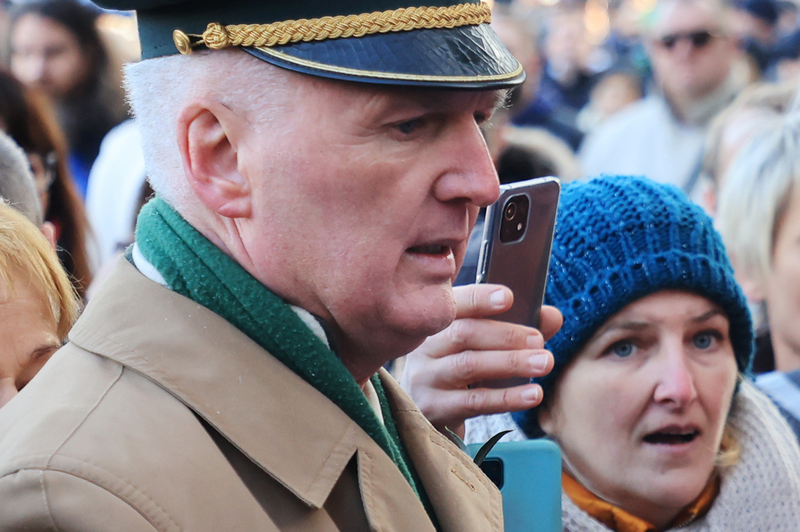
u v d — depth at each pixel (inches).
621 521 140.9
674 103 400.5
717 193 294.2
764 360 226.4
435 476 111.7
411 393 134.4
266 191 93.5
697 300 140.8
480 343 128.4
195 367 92.4
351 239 94.2
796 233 217.2
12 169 165.5
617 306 138.5
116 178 287.7
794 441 158.4
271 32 91.6
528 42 510.9
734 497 145.3
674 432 140.8
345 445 95.1
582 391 142.2
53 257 123.3
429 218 96.4
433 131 96.1
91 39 319.0
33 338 117.5
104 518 79.4
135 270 101.4
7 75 230.5
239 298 95.9
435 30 94.5
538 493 127.9
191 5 95.0
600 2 668.1
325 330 98.7
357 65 90.7
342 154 92.4
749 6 515.8
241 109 93.7
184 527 82.3
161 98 99.0
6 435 87.4
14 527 80.0
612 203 142.9
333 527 92.1
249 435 90.5
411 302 97.3
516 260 131.6
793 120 224.1
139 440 85.2
